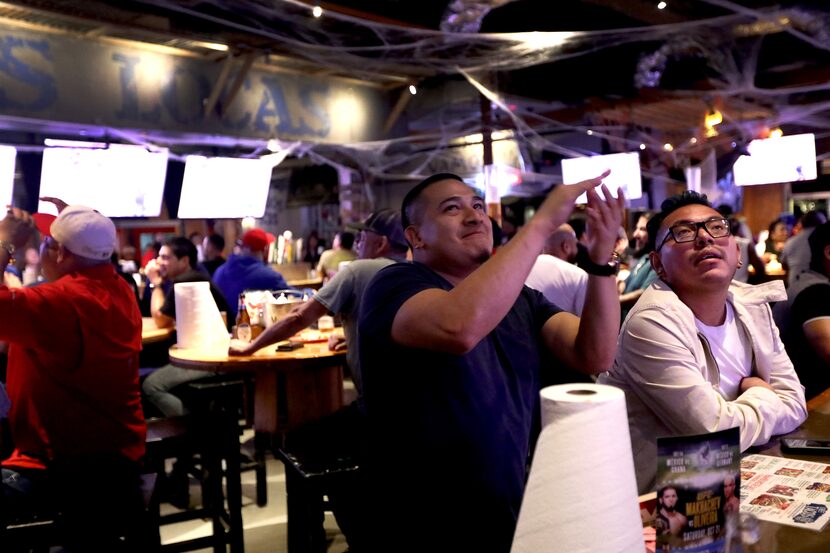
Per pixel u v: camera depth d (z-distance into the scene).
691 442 1.15
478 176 13.34
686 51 10.39
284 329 3.45
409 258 4.04
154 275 5.11
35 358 2.63
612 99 10.90
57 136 8.66
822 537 1.36
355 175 12.48
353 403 3.19
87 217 2.74
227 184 5.29
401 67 9.85
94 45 7.75
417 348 1.58
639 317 2.09
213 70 8.90
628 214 9.91
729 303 2.27
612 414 1.01
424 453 1.62
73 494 2.54
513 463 1.64
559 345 1.77
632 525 1.00
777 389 2.23
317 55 9.15
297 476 2.54
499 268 1.42
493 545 1.61
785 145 6.84
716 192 13.52
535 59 10.37
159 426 3.38
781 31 9.58
